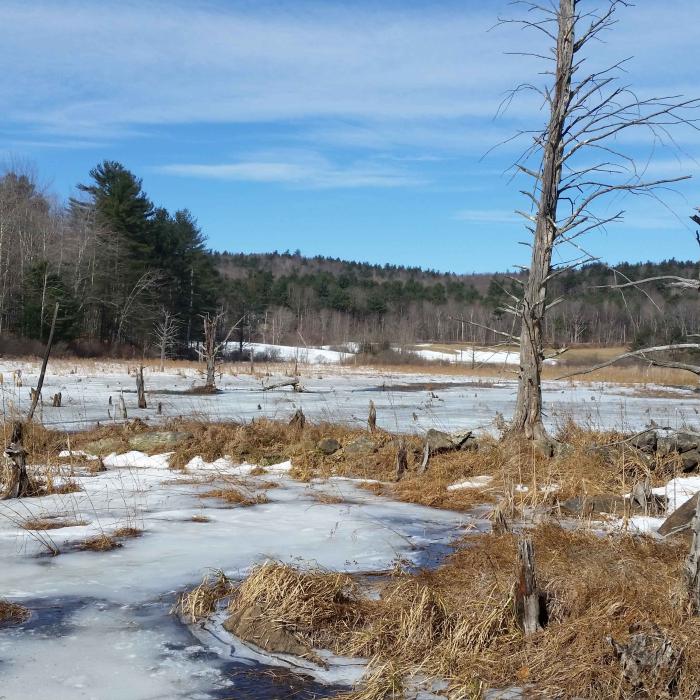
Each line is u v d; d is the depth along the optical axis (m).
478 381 44.28
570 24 12.09
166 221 76.88
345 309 116.56
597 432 13.23
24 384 29.62
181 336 73.69
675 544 7.13
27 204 64.62
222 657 5.17
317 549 7.70
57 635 5.47
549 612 5.46
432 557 7.39
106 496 10.45
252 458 13.62
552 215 12.59
